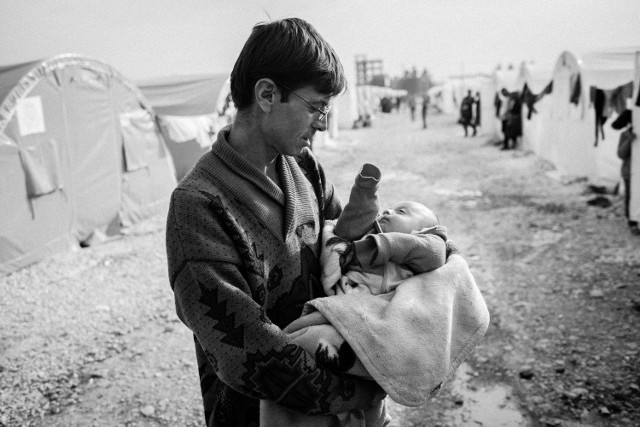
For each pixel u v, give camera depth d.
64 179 7.10
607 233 6.43
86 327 4.77
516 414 3.12
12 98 6.25
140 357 4.17
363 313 1.25
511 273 5.38
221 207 1.17
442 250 1.41
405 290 1.34
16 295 5.62
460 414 3.16
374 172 1.44
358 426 1.34
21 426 3.32
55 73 6.86
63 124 7.06
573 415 3.06
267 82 1.16
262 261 1.25
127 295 5.52
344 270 1.43
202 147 11.08
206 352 1.15
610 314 4.23
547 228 6.89
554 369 3.53
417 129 25.14
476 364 3.71
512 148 15.18
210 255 1.13
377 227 1.50
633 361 3.53
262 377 1.13
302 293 1.36
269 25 1.18
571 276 5.13
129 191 8.52
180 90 11.69
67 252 7.14
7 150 6.25
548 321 4.22
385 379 1.19
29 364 4.11
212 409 1.41
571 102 10.05
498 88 16.62
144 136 8.85
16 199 6.40
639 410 3.04
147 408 3.45
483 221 7.53
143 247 7.33
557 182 9.87
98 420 3.36
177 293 1.16
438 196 9.45
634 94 6.33
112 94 8.01
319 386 1.16
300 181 1.42
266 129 1.22
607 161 8.94
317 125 1.23
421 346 1.25
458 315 1.38
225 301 1.12
